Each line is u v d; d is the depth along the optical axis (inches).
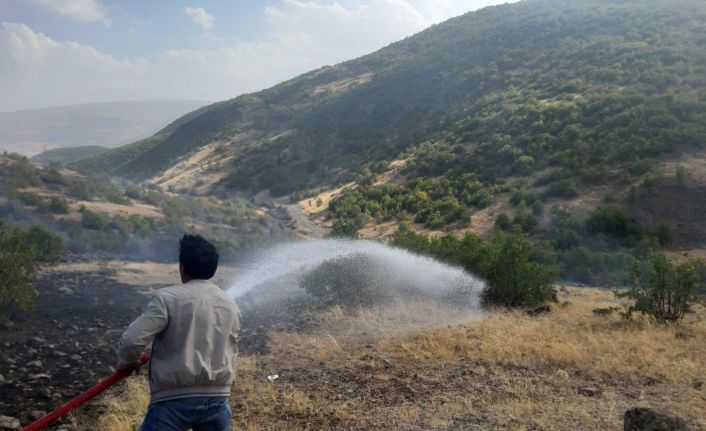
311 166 4744.1
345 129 5378.9
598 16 5693.9
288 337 359.6
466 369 268.7
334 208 2876.5
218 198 4343.0
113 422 202.8
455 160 2987.2
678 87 2938.0
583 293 750.5
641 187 1985.7
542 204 2066.9
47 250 776.3
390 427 196.2
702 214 1784.0
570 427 189.0
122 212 1667.1
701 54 3484.3
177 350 115.0
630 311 409.7
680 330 361.7
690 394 221.9
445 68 5713.6
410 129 4566.9
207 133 7283.5
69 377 278.4
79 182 1942.7
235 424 202.4
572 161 2346.2
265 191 4392.2
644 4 5797.2
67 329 385.7
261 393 240.2
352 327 380.2
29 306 418.9
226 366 119.4
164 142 7834.6
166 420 112.5
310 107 7199.8
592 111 2903.5
